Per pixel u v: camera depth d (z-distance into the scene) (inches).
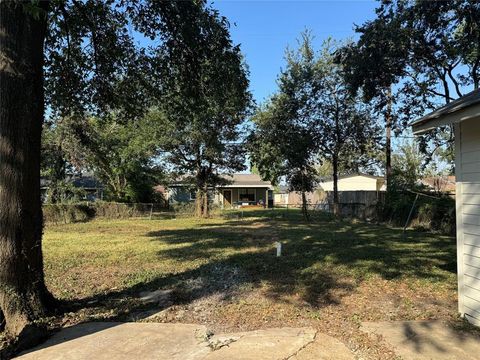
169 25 309.4
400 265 313.1
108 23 319.6
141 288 257.0
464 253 190.7
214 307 213.8
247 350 154.9
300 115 863.1
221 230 653.3
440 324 181.9
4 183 182.9
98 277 291.4
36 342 166.4
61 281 279.1
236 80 334.3
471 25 532.1
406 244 443.2
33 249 190.9
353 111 861.8
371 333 171.9
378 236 528.1
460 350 153.2
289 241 481.1
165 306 217.6
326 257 352.8
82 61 328.5
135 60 340.2
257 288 249.6
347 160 953.5
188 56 322.7
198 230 658.8
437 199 620.1
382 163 1042.1
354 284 255.8
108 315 204.7
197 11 293.7
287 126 859.4
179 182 1235.9
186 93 344.8
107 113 372.8
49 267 328.8
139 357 151.1
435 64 599.8
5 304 180.1
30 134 188.9
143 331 178.9
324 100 861.8
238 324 188.7
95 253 403.9
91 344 164.6
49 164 962.7
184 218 997.8
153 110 871.7
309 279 270.4
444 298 222.7
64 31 306.5
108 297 237.3
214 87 337.7
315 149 869.2
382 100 708.0
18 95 184.2
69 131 927.0
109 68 336.2
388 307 208.4
